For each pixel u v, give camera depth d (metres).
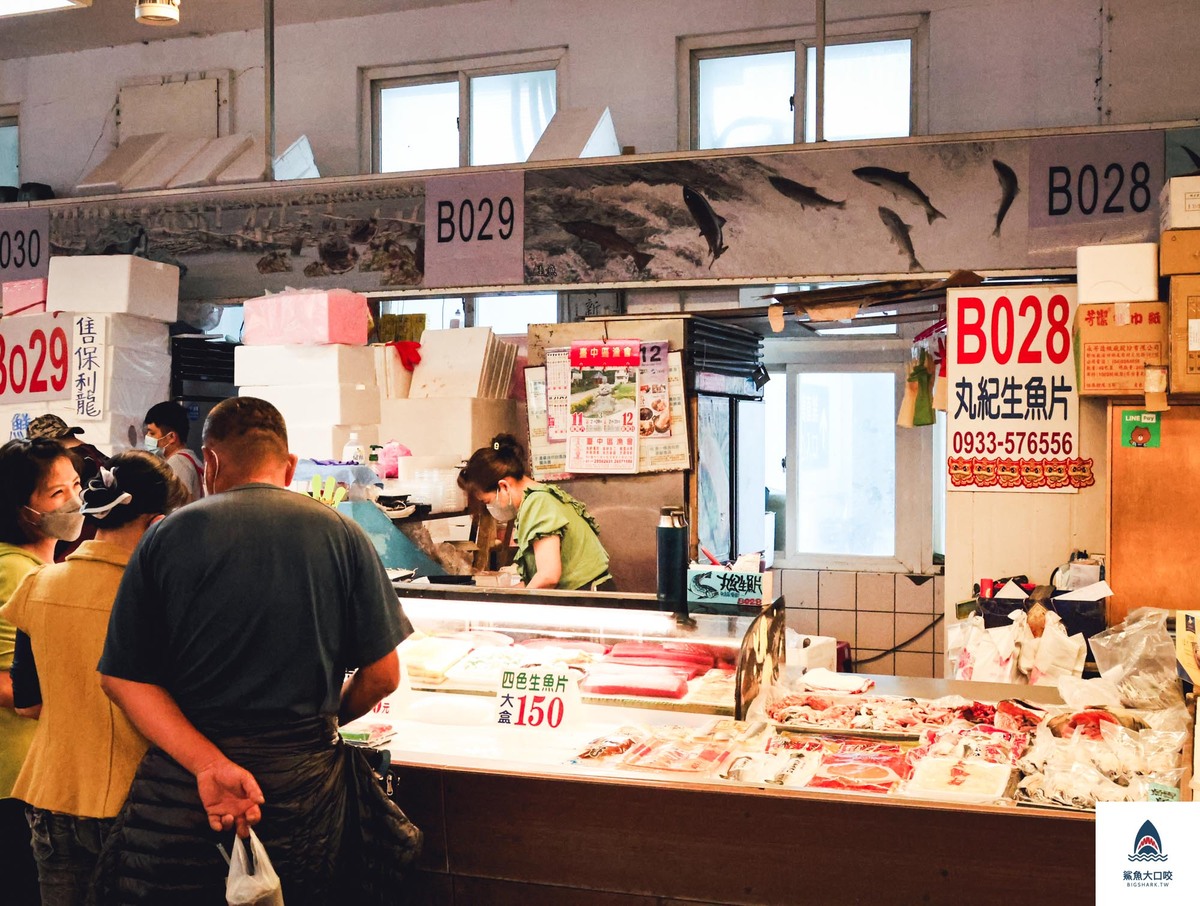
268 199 6.32
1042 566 4.46
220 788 2.17
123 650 2.26
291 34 7.36
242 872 2.14
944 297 4.78
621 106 6.71
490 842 2.72
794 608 6.33
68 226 6.68
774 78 6.61
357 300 5.55
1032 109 6.04
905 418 5.41
